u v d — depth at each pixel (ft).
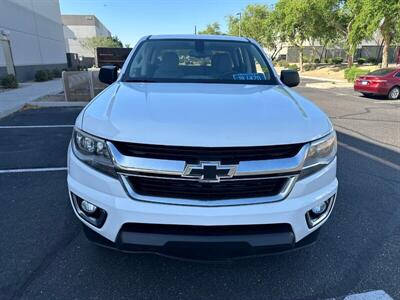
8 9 62.95
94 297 7.24
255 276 8.02
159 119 6.34
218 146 5.90
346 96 48.85
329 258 8.77
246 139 6.05
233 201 6.20
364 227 10.41
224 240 6.27
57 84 61.67
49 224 10.22
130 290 7.46
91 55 201.26
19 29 68.13
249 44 11.90
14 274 7.90
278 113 6.97
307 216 6.79
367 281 7.91
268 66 10.84
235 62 10.92
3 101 36.55
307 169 6.55
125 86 8.81
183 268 8.20
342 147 19.80
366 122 28.35
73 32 207.51
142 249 6.40
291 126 6.53
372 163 16.74
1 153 17.69
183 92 8.17
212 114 6.63
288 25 106.52
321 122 7.18
